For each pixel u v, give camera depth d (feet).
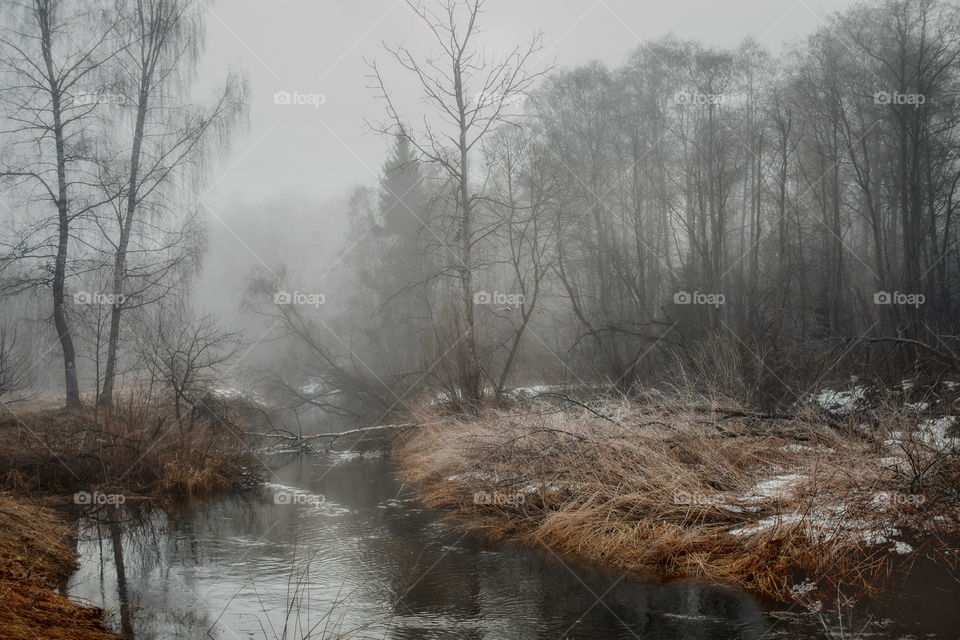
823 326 72.02
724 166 81.66
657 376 58.70
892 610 18.95
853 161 81.46
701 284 73.72
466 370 57.16
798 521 23.81
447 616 20.79
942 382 36.27
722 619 19.49
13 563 23.88
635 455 30.73
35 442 42.91
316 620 20.66
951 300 76.18
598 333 72.49
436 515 33.99
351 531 31.48
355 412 80.18
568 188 72.84
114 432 43.86
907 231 75.56
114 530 32.68
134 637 19.12
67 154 61.98
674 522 26.48
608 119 84.74
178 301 66.03
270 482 45.65
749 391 43.06
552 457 33.14
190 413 49.70
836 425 34.17
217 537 31.04
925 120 78.02
